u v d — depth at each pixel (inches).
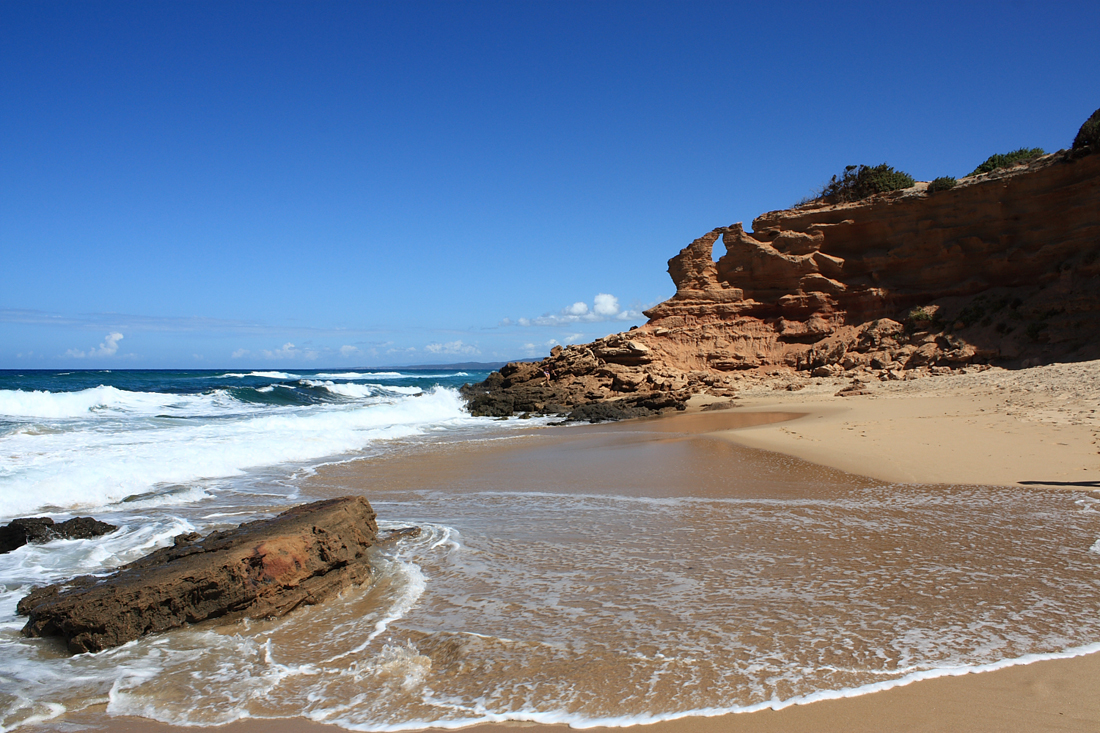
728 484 486.3
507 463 662.5
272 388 1635.1
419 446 840.3
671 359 1774.1
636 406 1347.2
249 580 259.9
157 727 179.5
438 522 398.9
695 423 1043.3
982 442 572.7
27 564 338.0
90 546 369.7
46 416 1103.0
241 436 840.3
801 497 429.7
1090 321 1254.3
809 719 160.7
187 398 1414.9
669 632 218.2
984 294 1485.0
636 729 160.9
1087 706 161.2
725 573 277.7
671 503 426.9
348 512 324.2
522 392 1489.9
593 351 1726.1
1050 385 841.5
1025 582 252.8
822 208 1790.1
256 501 491.2
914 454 552.7
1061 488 412.2
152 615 246.2
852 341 1604.3
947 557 287.6
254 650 228.2
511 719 170.9
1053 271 1391.5
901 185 1784.0
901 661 189.6
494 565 305.4
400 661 210.1
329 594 277.1
